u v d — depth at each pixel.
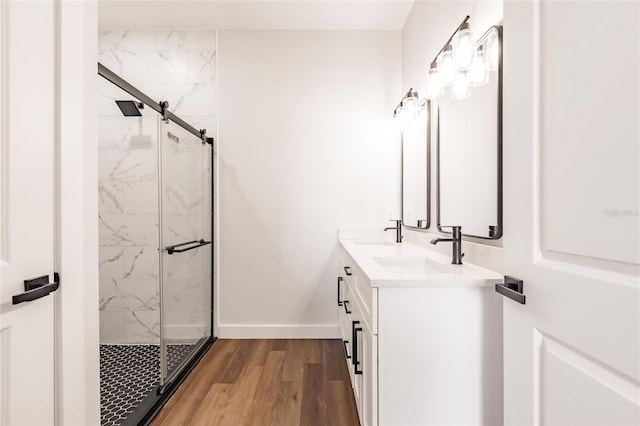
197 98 2.90
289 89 2.93
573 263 0.67
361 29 2.92
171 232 2.12
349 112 2.93
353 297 1.81
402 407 1.22
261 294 2.92
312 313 2.92
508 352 0.89
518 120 0.84
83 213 1.02
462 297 1.22
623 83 0.55
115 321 2.78
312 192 2.93
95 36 1.09
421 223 2.26
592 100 0.61
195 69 2.90
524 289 0.82
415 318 1.22
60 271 0.92
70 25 0.96
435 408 1.22
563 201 0.69
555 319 0.71
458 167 1.71
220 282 2.92
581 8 0.63
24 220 0.82
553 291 0.72
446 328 1.22
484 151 1.46
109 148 2.71
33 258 0.84
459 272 1.35
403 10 2.64
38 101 0.86
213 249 2.91
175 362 2.19
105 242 2.76
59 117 0.92
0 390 0.76
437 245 1.98
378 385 1.22
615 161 0.56
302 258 2.93
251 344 2.76
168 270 2.08
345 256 2.35
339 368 2.30
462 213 1.67
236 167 2.92
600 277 0.60
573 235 0.66
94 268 1.08
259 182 2.92
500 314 1.22
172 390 1.98
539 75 0.77
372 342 1.22
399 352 1.22
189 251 2.42
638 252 0.52
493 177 1.39
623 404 0.55
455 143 1.75
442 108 1.91
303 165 2.93
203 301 2.72
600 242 0.59
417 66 2.46
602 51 0.59
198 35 2.91
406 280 1.21
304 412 1.78
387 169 2.93
